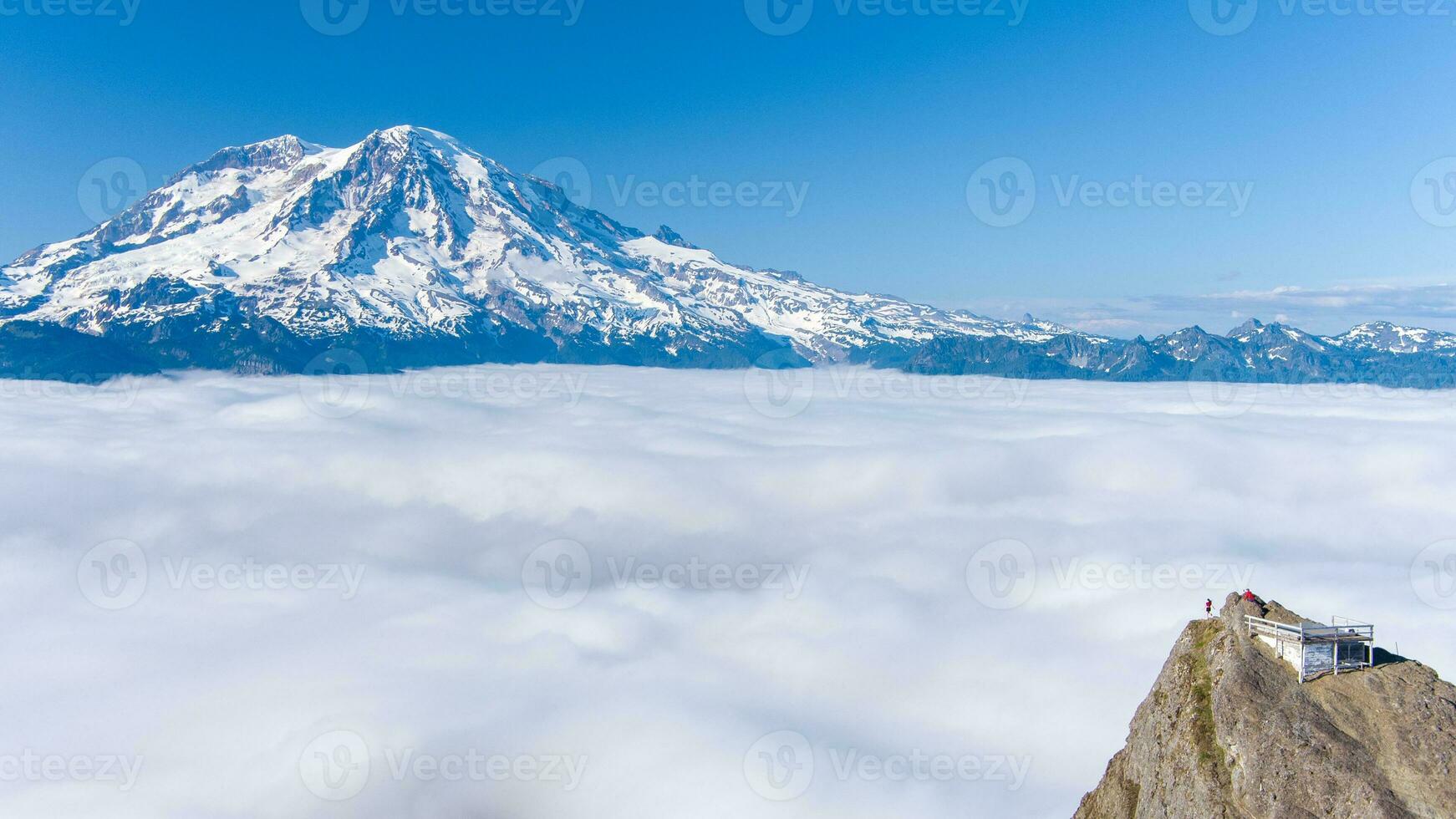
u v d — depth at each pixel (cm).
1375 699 5416
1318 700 5509
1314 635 5703
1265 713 5503
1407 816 4806
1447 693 5353
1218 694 5797
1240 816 5247
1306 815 5059
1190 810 5509
